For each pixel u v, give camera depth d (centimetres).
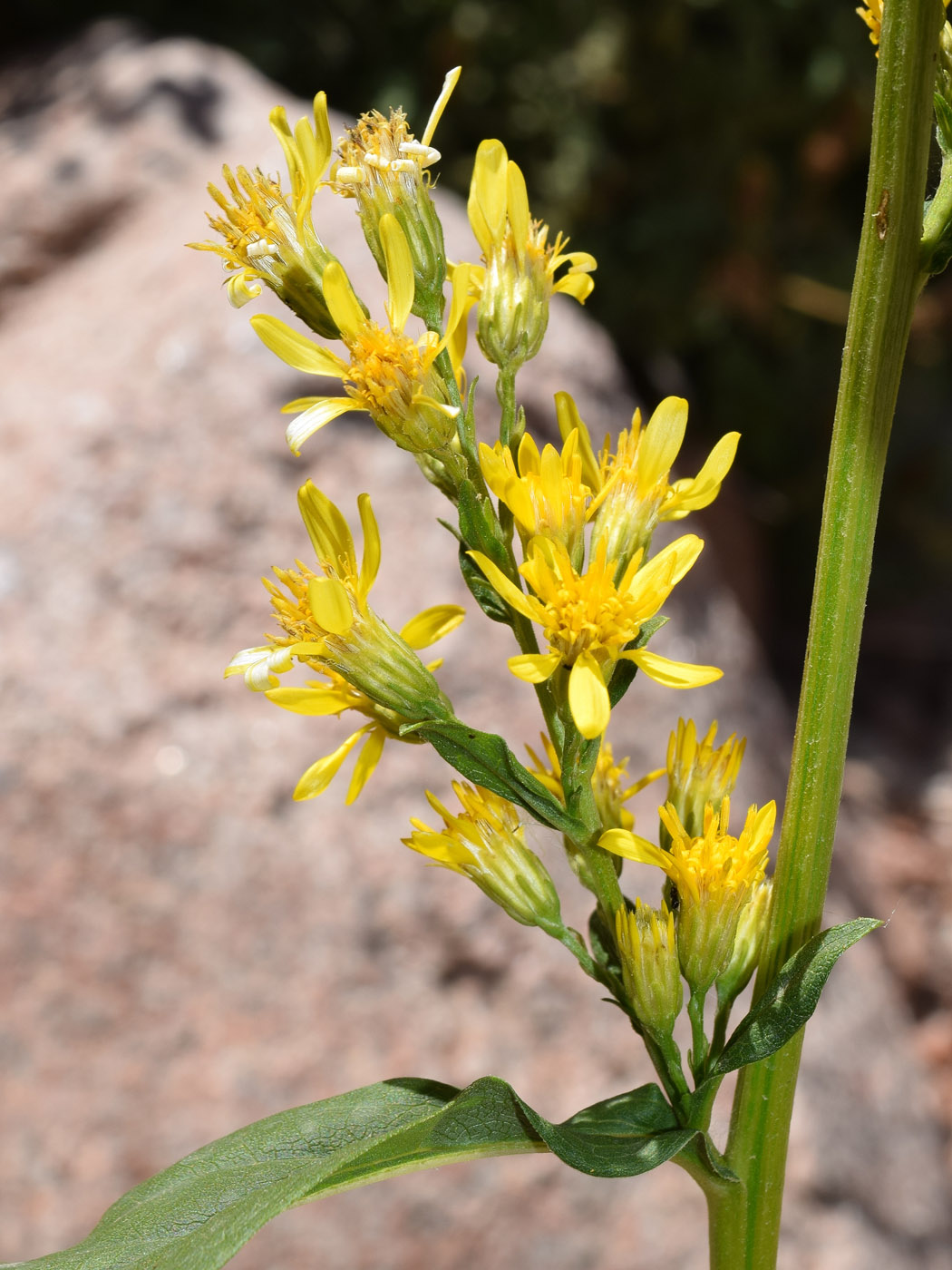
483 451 14
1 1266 14
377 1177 15
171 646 42
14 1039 36
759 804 47
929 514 80
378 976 38
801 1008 14
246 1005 38
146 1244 14
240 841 39
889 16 14
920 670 76
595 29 70
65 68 63
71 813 39
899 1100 44
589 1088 38
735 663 53
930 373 81
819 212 75
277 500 45
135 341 48
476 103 70
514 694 43
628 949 15
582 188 70
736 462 79
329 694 15
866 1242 38
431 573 44
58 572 42
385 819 40
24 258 54
